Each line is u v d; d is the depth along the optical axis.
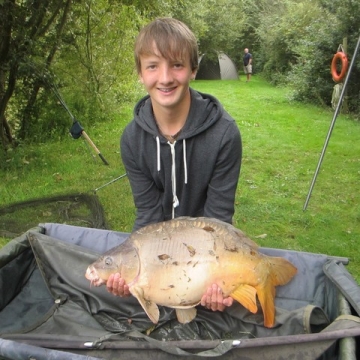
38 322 2.10
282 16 19.12
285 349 1.51
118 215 4.07
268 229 3.97
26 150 6.20
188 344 1.53
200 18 20.08
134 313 2.15
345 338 1.50
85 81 8.45
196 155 2.03
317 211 4.39
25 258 2.37
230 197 2.10
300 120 9.27
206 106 1.99
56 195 4.25
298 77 11.93
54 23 6.84
